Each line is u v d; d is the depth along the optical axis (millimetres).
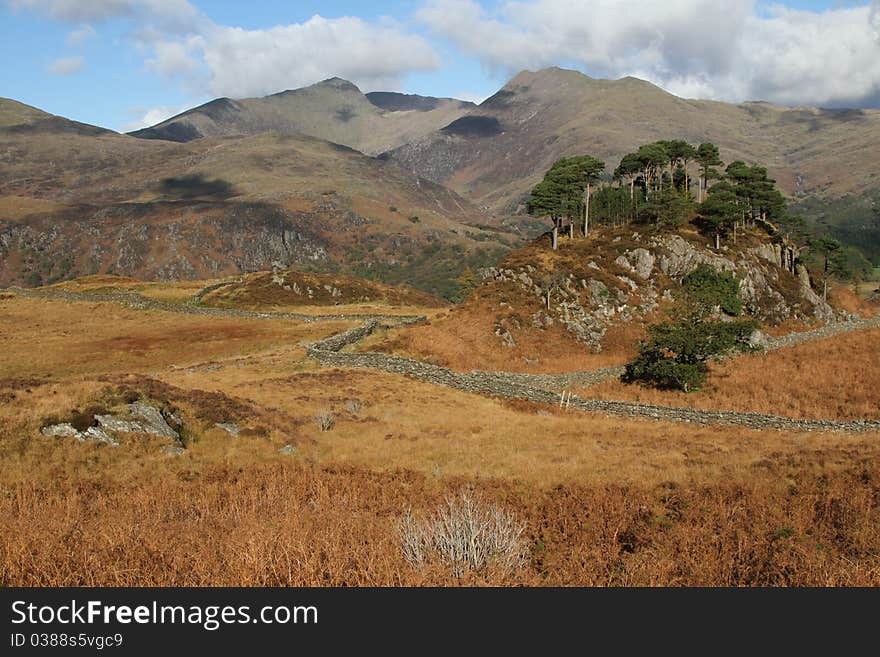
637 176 120938
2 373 49438
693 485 17609
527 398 38875
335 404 32438
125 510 14602
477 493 16781
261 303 107312
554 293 74062
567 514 15250
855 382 39812
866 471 17844
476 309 70062
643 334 71875
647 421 32594
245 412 26531
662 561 11766
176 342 64250
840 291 118188
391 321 73438
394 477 19391
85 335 68438
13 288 93625
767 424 30531
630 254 84688
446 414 32375
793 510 14891
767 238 105812
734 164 109000
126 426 21312
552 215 89562
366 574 10336
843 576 11320
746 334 51875
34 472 17266
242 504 15539
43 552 10938
